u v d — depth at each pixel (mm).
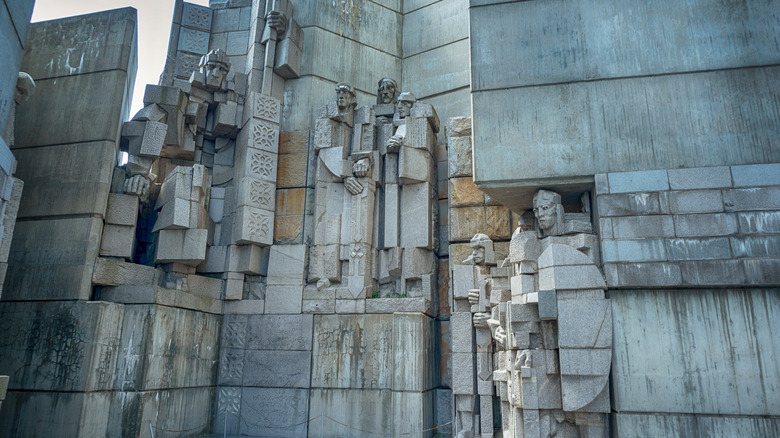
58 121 10984
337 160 12047
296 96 13469
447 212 12258
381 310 11148
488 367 9453
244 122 12773
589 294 7301
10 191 7727
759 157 7363
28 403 9305
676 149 7617
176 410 10375
